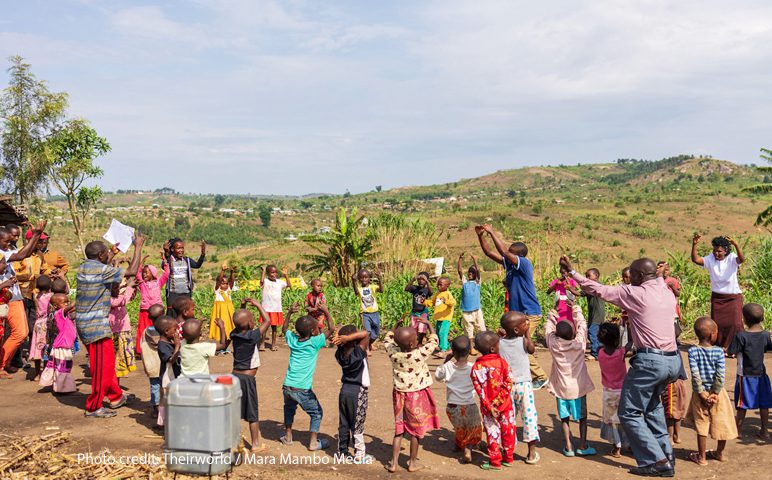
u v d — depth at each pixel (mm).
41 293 9289
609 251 67625
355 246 20344
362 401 6125
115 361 8492
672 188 198875
